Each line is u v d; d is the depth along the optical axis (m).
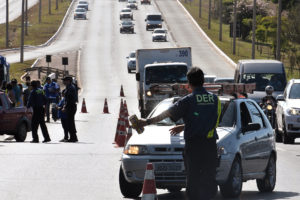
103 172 34.97
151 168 21.31
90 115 87.50
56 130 67.94
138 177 26.44
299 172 36.66
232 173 26.75
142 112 80.19
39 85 55.22
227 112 28.59
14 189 29.42
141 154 26.52
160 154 26.33
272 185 30.39
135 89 140.62
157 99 72.88
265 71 71.06
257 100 67.94
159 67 73.50
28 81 76.12
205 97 20.64
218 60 189.00
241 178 27.53
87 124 74.25
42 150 45.53
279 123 56.94
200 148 20.50
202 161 20.58
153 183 21.30
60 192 28.72
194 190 20.59
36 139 53.44
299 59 175.50
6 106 55.91
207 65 177.25
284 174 35.88
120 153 43.94
